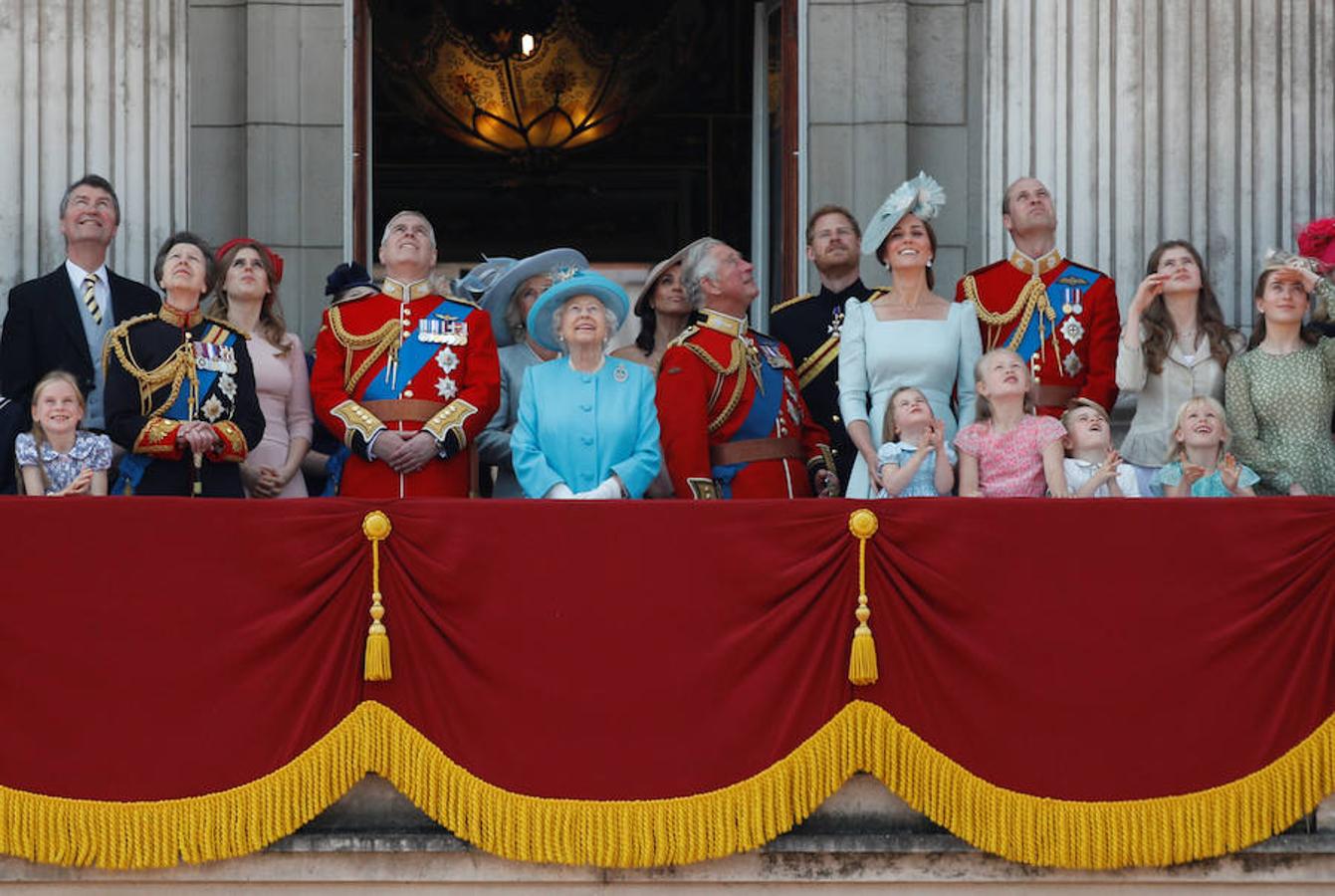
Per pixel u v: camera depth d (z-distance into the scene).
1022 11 43.97
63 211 38.72
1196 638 32.31
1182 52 42.94
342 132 47.09
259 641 32.09
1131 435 37.34
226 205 47.31
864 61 47.38
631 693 32.22
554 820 32.03
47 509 32.22
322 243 47.03
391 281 36.97
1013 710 32.25
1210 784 32.22
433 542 32.38
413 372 36.34
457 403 36.03
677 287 39.25
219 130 47.34
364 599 32.34
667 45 71.06
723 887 32.44
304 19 47.09
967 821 32.16
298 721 32.06
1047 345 38.56
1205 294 37.38
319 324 46.97
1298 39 43.16
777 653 32.25
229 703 32.09
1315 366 36.06
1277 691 32.28
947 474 34.97
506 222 75.75
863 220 47.28
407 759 32.19
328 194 47.06
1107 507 32.47
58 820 31.89
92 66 42.66
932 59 47.59
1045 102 43.41
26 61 42.41
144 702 32.03
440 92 70.75
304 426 37.94
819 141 47.47
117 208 39.06
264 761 32.03
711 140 73.00
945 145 47.50
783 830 32.12
